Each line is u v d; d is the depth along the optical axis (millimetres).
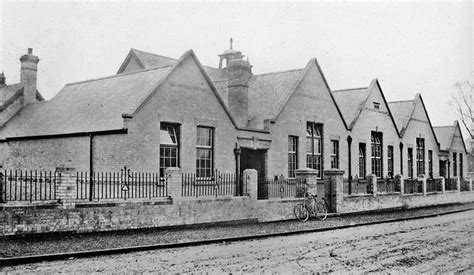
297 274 10984
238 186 24594
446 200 38719
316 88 30297
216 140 23812
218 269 11273
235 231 17797
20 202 14523
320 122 30359
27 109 30250
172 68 21844
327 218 23859
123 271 10836
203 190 22938
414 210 31391
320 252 14031
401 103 42656
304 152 28953
